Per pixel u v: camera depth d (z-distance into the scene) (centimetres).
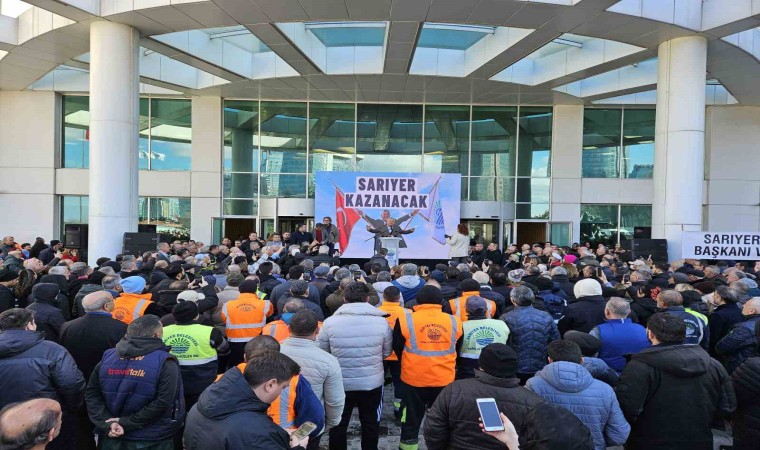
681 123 1068
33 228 1614
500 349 241
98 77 1031
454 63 1384
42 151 1617
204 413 200
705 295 571
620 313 389
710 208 1697
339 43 1362
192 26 1049
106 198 1046
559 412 169
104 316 381
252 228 1762
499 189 1739
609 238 1736
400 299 463
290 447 216
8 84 1516
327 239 1376
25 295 561
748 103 1595
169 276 598
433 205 1488
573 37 1241
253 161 1700
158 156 1675
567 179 1719
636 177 1731
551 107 1736
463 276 606
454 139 1734
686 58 1060
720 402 286
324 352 316
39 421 160
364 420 379
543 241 1778
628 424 265
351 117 1719
